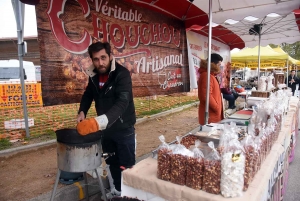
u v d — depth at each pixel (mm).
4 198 2914
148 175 1666
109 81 2334
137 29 4301
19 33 4582
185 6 4602
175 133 6258
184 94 12141
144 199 1654
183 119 8031
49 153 4590
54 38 3064
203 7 4633
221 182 1388
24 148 4586
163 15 4863
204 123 3477
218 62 3678
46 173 3654
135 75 4355
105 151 2730
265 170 1748
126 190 1740
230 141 1544
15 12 4484
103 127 1850
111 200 1623
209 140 2111
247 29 6879
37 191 3076
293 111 4438
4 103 7992
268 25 6383
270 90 5824
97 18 3588
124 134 2580
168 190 1512
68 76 3258
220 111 3672
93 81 2479
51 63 3057
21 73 4961
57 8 3068
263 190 1538
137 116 7840
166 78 5098
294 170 4203
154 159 1981
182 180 1504
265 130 2086
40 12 2904
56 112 7582
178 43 5379
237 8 4625
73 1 3246
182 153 1546
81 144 2045
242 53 12750
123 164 2635
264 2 4301
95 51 2209
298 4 4332
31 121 6031
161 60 4918
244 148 1547
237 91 9344
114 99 2357
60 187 3115
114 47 3895
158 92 4910
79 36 3352
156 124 7258
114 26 3867
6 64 13406
